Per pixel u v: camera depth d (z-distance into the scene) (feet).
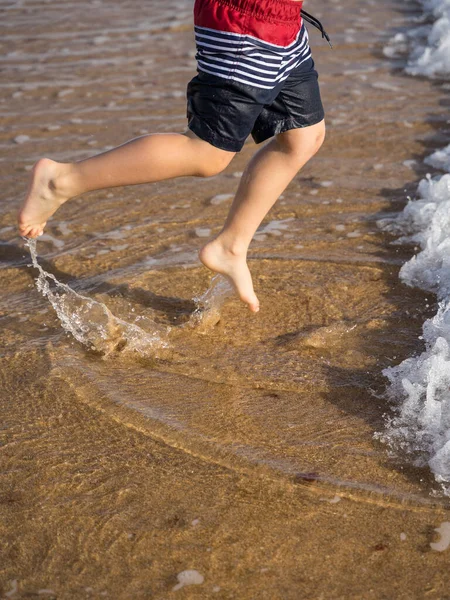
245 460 7.04
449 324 8.91
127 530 6.30
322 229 11.55
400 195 12.57
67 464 7.02
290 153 8.20
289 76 7.80
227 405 7.81
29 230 8.57
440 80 17.67
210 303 9.54
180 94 17.16
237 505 6.54
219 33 7.26
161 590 5.78
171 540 6.20
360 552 6.08
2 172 13.67
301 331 9.07
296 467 6.95
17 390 8.05
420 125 15.31
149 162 7.67
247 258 10.69
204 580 5.86
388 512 6.44
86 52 20.17
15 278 10.43
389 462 6.98
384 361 8.48
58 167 8.09
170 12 23.36
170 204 12.46
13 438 7.36
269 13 7.16
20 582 5.87
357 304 9.59
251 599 5.70
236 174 13.51
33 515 6.46
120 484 6.78
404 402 7.73
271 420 7.59
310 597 5.71
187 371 8.38
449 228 10.96
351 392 7.99
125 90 17.54
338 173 13.48
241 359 8.58
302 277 10.22
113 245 11.21
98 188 8.09
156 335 9.00
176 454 7.13
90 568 5.98
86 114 16.26
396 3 23.71
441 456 6.94
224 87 7.34
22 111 16.55
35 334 9.07
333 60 19.17
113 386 8.09
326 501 6.56
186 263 10.60
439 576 5.87
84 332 9.05
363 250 10.89
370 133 15.03
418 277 10.10
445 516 6.39
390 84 17.53
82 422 7.56
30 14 23.61
